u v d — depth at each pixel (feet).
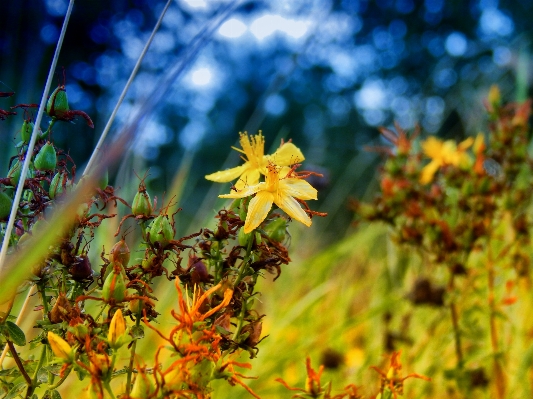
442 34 7.95
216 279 0.60
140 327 0.54
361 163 2.51
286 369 1.28
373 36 8.19
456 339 1.02
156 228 0.57
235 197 0.59
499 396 1.04
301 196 0.60
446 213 1.08
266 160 0.66
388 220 1.10
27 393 0.56
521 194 1.11
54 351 0.51
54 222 0.41
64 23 0.61
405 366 1.09
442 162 1.08
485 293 1.20
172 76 0.51
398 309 1.38
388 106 7.00
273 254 0.60
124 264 0.56
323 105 8.31
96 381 0.50
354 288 1.73
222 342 0.57
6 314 0.55
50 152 0.58
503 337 1.22
